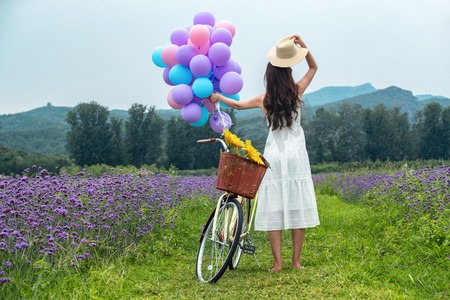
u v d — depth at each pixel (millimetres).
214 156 72500
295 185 3789
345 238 5180
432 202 5168
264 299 2863
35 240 3232
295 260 3854
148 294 3148
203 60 4883
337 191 12695
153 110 74312
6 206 3641
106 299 2971
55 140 161250
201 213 7266
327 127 90125
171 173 9820
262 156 3596
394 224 5516
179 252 4766
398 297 2730
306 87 3936
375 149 85688
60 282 3062
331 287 2994
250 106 4172
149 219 5016
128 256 4168
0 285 2688
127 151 72750
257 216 3873
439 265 3570
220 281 3469
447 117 81312
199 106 5156
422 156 82625
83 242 3477
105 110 71438
